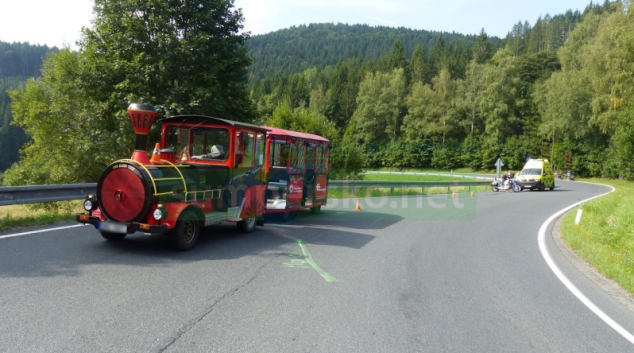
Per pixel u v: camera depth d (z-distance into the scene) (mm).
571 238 11820
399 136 84500
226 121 9438
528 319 5527
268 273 7020
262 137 10891
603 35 47562
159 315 4961
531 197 27203
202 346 4227
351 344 4465
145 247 8242
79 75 18703
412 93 83250
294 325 4902
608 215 16688
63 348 4000
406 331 4902
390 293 6320
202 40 17812
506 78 70875
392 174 56250
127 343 4191
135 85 17672
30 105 26531
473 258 9125
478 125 75812
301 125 30391
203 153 9789
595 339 4941
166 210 7707
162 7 17812
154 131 17953
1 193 9734
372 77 87438
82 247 7895
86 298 5340
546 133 64500
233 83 19750
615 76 41062
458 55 99688
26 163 22938
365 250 9289
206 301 5527
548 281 7555
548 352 4535
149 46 18312
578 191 35281
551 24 114312
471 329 5078
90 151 20031
